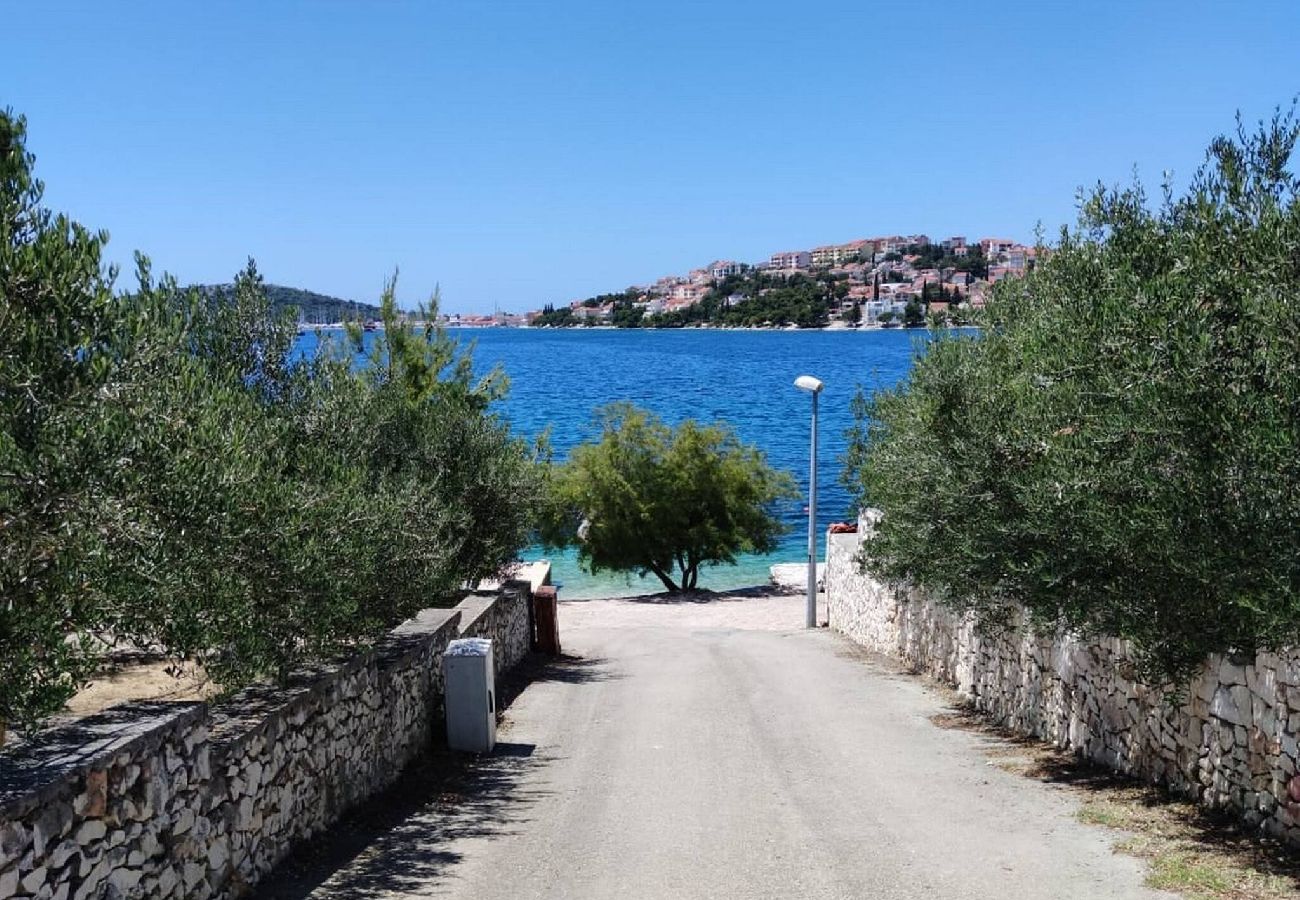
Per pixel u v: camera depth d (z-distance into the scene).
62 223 4.82
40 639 4.97
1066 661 11.38
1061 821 8.34
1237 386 6.15
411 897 6.75
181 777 5.95
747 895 6.79
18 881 4.51
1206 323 6.38
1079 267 8.17
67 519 4.96
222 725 6.95
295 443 10.43
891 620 20.34
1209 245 6.71
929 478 11.61
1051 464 7.68
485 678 11.72
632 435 34.16
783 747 11.87
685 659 20.20
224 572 7.09
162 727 5.74
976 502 10.29
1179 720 8.73
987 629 13.03
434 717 12.21
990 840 7.90
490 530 17.52
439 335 17.91
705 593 34.84
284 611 7.86
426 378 17.52
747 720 13.58
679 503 33.97
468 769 11.00
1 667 4.83
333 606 8.30
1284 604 5.79
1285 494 5.73
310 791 8.08
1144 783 9.41
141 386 5.24
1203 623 7.51
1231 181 6.70
